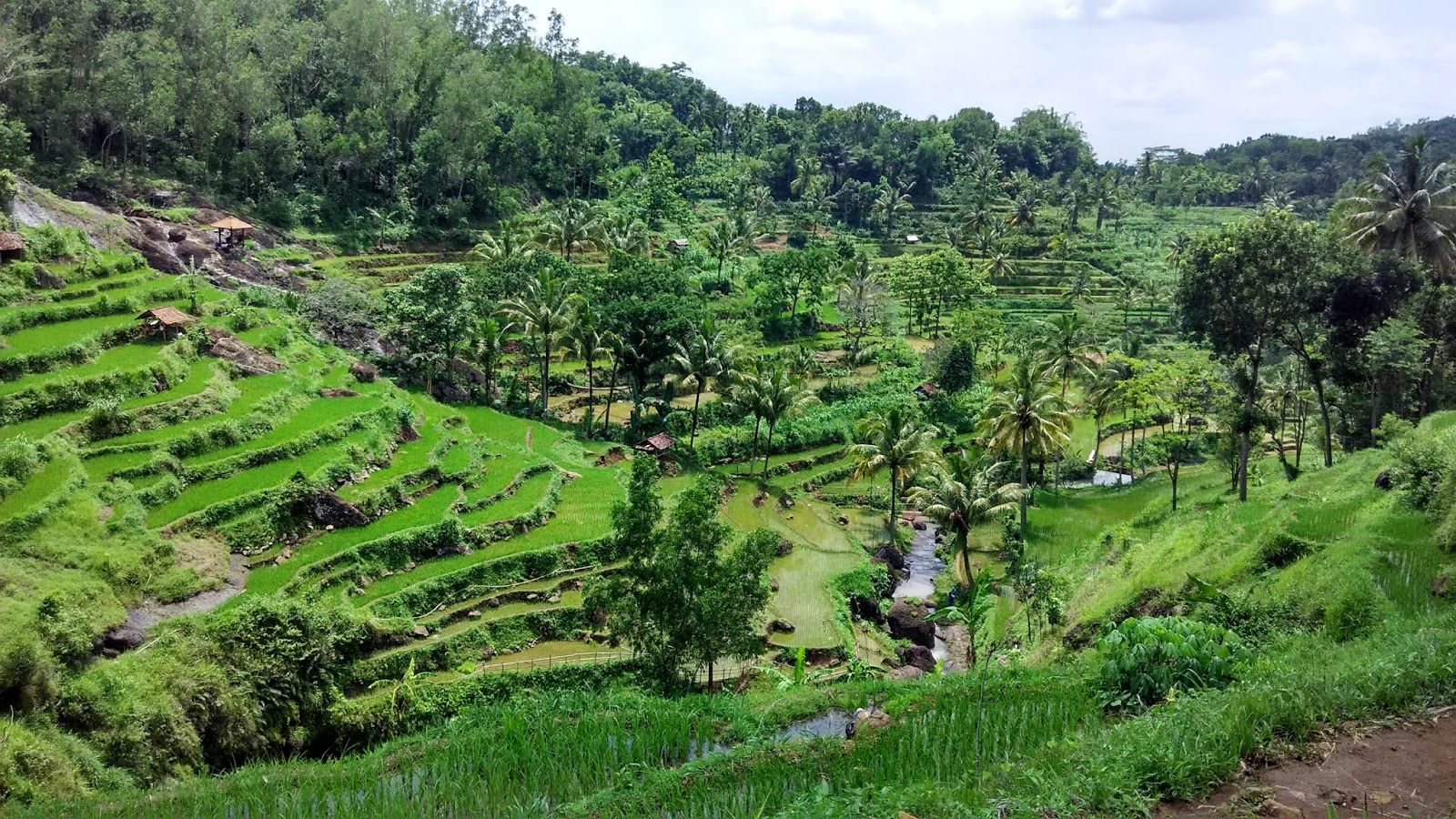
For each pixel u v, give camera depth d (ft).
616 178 504.84
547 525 180.96
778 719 89.30
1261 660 74.54
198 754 111.55
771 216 532.73
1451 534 98.58
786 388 247.29
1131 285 460.55
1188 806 47.91
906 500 234.58
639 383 268.82
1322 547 110.93
